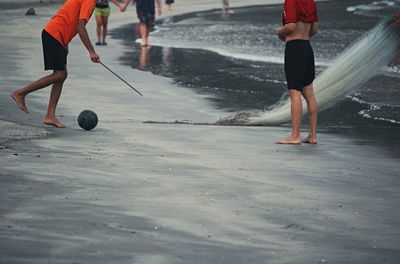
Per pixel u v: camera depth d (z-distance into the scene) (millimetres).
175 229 11992
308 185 15039
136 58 41344
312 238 11789
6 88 28031
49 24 20828
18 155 16828
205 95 29062
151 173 15586
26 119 22016
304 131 21922
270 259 10812
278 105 26203
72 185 14398
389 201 14016
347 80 22641
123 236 11570
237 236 11773
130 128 21062
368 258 10977
